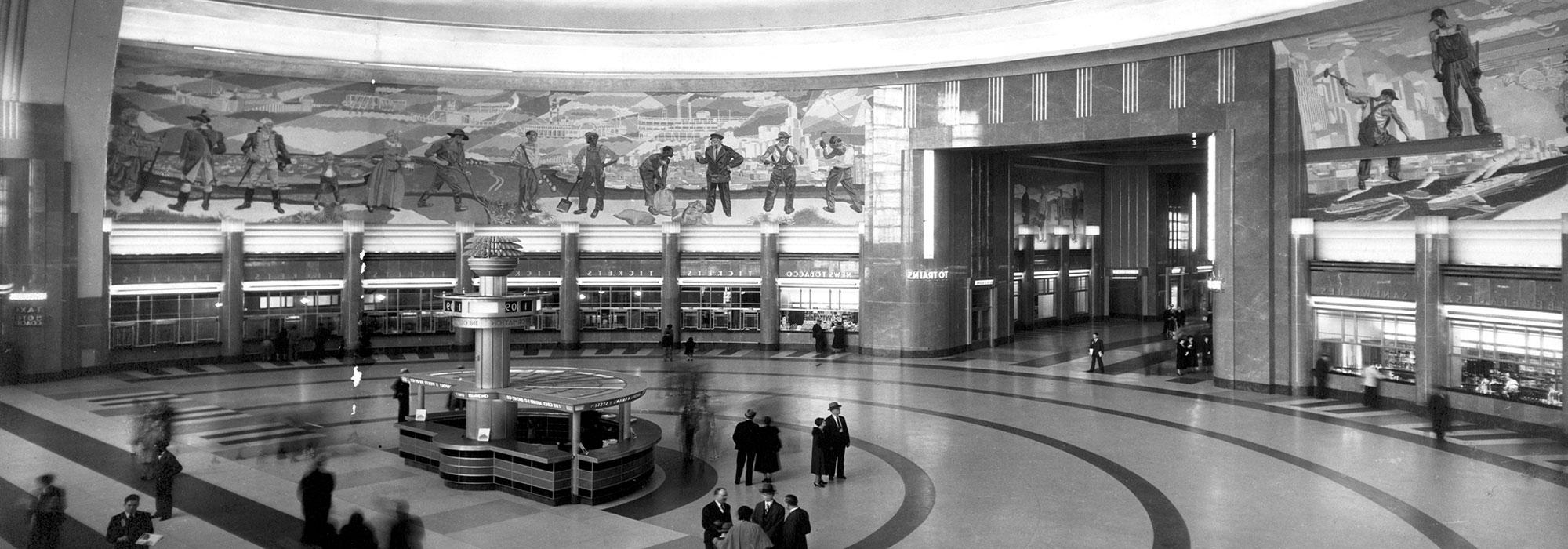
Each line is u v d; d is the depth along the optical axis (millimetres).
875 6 31844
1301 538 13258
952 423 21625
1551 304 20234
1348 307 24781
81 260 28875
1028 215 44594
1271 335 26094
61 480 16391
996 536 13359
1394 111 23344
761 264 36438
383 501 15008
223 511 14516
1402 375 23719
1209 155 27359
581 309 37312
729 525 11945
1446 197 22359
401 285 35500
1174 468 17281
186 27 29766
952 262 34562
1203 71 27125
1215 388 26875
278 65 32062
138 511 11883
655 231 36750
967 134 32219
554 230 36562
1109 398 25172
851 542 13078
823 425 16234
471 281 36094
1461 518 14148
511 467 15586
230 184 32125
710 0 32594
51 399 24688
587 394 15836
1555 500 15156
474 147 35750
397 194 35094
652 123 36219
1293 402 24609
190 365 31797
